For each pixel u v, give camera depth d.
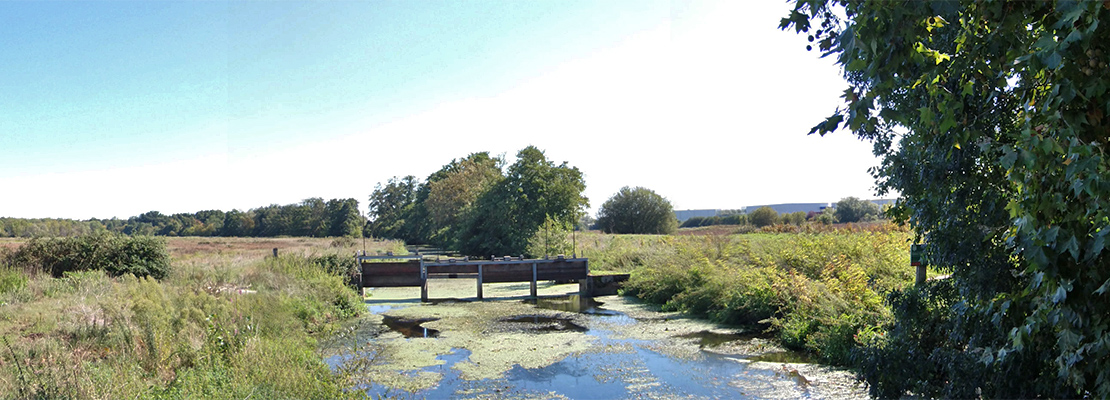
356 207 69.19
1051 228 3.13
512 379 8.64
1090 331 3.43
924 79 3.48
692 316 13.84
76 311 8.68
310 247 32.75
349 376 7.73
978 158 4.89
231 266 17.17
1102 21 2.69
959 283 5.37
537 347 10.80
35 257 13.30
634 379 8.48
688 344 10.66
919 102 4.52
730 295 12.88
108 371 6.14
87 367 6.25
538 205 35.00
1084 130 2.91
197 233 73.38
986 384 5.05
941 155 5.04
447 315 15.38
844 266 11.77
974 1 3.10
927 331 6.04
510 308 16.67
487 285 23.55
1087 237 3.16
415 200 65.38
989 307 4.52
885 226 15.55
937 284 5.87
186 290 11.09
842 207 40.28
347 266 19.09
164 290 10.81
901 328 6.22
